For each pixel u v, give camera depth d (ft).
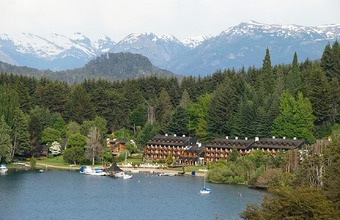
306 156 537.65
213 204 486.79
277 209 262.67
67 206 475.31
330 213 256.11
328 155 426.51
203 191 548.72
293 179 496.23
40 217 429.38
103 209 465.47
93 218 429.79
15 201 490.49
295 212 258.16
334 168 364.38
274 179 574.97
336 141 448.65
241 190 572.10
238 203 492.95
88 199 511.81
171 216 438.81
